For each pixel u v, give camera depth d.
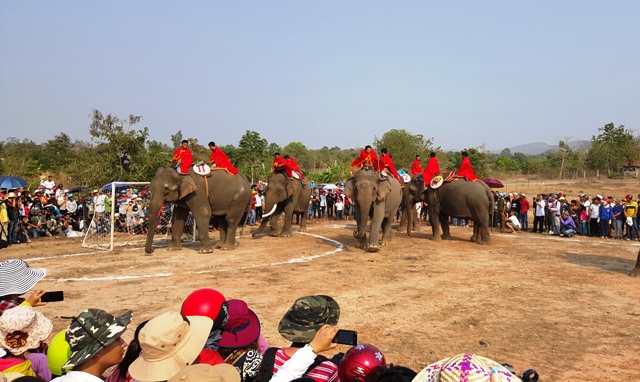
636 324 8.56
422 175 20.03
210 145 16.52
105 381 3.74
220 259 14.66
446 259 14.79
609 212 21.41
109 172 26.00
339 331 3.27
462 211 18.31
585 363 6.79
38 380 3.16
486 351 7.21
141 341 3.08
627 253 16.47
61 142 49.91
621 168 64.12
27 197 20.78
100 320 3.50
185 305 3.59
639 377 6.32
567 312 9.25
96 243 18.64
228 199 16.30
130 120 27.48
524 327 8.35
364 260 14.55
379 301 9.88
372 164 16.42
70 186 34.81
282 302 9.71
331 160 72.00
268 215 19.39
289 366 3.17
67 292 10.59
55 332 7.99
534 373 3.44
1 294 4.58
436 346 7.41
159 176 15.28
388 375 2.97
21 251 16.55
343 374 3.21
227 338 3.68
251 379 3.51
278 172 19.69
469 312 9.18
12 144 66.94
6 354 3.87
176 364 3.08
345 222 28.47
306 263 14.00
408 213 20.69
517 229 24.03
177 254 15.62
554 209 22.39
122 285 11.23
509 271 12.98
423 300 9.98
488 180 26.19
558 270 13.19
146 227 22.06
